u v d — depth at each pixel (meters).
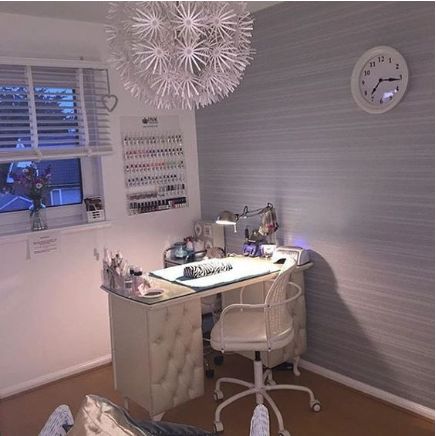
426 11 2.60
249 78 3.64
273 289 2.72
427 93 2.65
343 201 3.16
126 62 2.05
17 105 3.36
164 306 2.71
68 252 3.59
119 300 2.94
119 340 2.99
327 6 3.06
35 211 3.46
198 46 1.90
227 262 3.28
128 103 3.80
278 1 3.31
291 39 3.31
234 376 3.52
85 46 3.56
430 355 2.85
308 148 3.31
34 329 3.49
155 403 2.79
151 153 3.96
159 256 4.05
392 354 3.03
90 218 3.68
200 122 4.13
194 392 2.94
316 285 3.41
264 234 3.53
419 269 2.82
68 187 3.71
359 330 3.19
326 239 3.30
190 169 4.18
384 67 2.81
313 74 3.21
